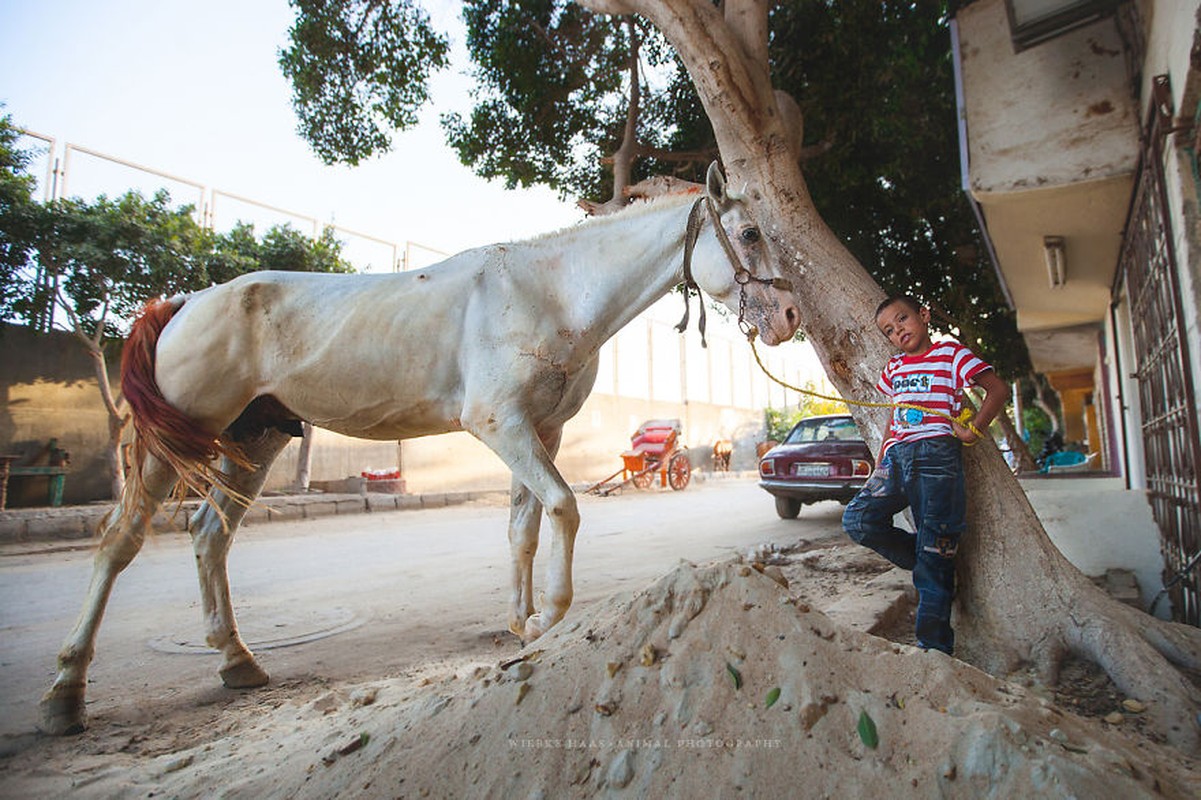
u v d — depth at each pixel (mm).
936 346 2652
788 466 9453
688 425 26875
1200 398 3018
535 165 8414
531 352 2826
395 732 1841
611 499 14953
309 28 7086
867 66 6797
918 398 2611
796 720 1538
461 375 2924
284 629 4180
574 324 2926
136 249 10164
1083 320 7914
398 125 7949
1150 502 4484
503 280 2932
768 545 6941
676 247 2939
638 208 3041
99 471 11141
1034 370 12031
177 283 10672
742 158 3686
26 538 8688
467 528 10336
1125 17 3873
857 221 8539
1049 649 2619
